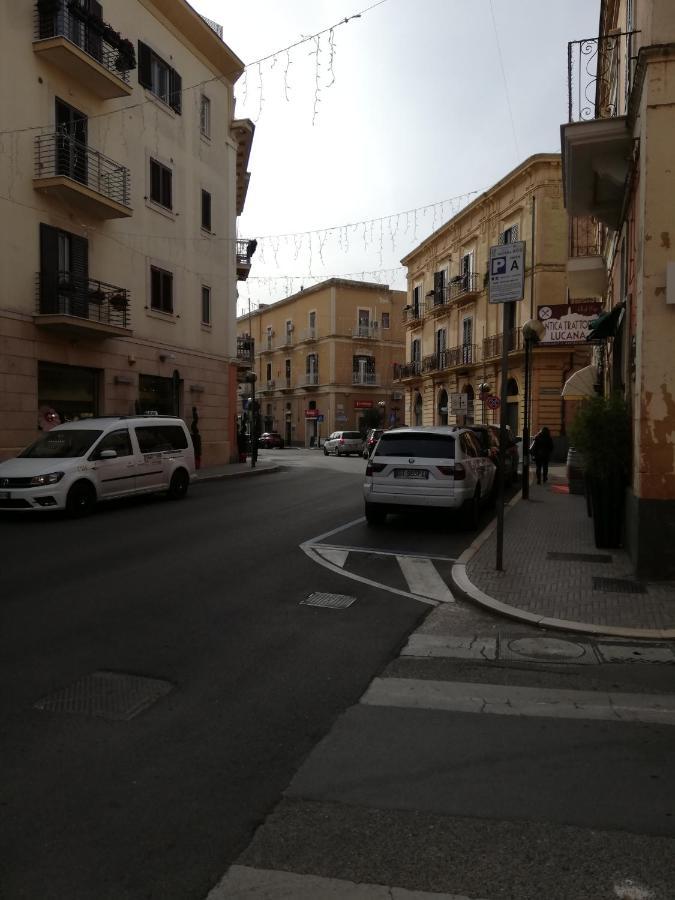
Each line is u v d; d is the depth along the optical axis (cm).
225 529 1095
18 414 1648
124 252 2030
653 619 608
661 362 713
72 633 558
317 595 701
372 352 5769
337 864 269
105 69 1780
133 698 432
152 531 1061
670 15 712
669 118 703
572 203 1113
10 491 1148
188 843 281
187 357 2391
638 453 739
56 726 390
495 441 1570
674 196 705
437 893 253
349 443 4331
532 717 415
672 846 282
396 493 1092
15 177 1627
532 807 311
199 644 540
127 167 2031
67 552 882
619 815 305
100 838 284
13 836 284
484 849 279
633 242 870
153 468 1417
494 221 3409
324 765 350
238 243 3003
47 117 1711
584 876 263
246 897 250
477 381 3628
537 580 744
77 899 248
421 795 321
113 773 338
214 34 2417
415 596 710
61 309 1756
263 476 2328
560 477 2127
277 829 292
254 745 371
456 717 414
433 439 1108
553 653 538
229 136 2684
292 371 6212
